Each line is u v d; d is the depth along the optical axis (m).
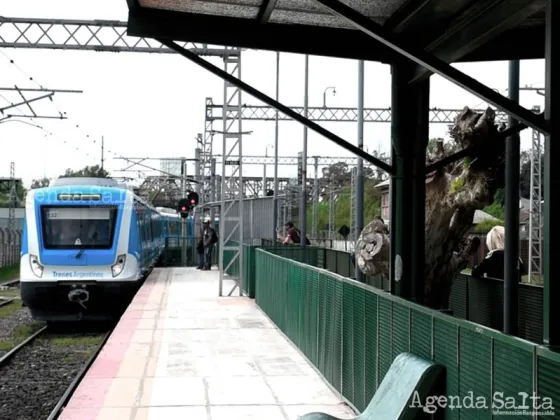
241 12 6.80
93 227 17.36
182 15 6.91
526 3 4.70
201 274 28.44
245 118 36.56
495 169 8.00
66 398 9.40
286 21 6.98
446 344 4.82
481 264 9.59
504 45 6.98
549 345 4.13
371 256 8.85
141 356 10.59
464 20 5.67
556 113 4.21
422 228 6.85
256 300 17.14
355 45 7.17
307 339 10.05
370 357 6.68
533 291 7.65
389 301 6.09
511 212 7.75
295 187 42.00
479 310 8.72
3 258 39.91
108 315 17.58
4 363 13.03
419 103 6.86
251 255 18.67
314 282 9.50
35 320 18.12
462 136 7.97
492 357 4.07
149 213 25.84
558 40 4.20
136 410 7.62
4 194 72.88
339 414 7.32
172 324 13.89
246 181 61.72
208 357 10.48
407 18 6.36
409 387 4.97
